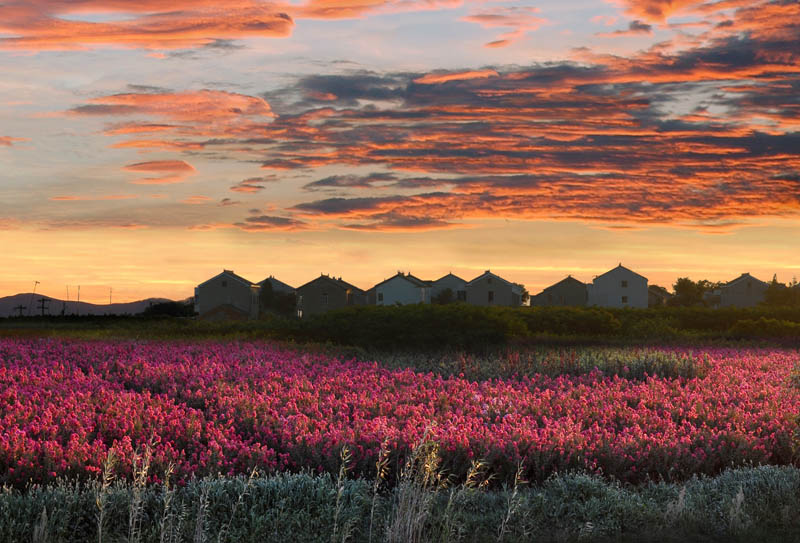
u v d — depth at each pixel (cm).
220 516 710
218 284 7225
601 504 782
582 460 952
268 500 748
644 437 1035
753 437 1088
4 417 1114
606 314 3534
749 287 7975
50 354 1878
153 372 1608
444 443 938
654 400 1384
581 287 7944
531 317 3556
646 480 937
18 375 1527
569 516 768
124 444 910
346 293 7725
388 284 7531
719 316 3956
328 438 982
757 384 1648
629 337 3112
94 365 1741
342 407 1252
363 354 2223
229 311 6994
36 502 705
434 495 701
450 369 1853
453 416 1173
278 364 1852
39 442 907
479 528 722
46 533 659
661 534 735
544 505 780
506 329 2475
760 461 1027
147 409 1173
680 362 1914
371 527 685
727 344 2872
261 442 1040
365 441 960
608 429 1168
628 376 1827
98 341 2297
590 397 1423
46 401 1261
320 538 690
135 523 674
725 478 896
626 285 7744
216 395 1348
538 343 2689
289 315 7344
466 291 7606
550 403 1330
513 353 2183
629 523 758
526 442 974
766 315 3953
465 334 2381
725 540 722
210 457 903
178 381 1545
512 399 1347
